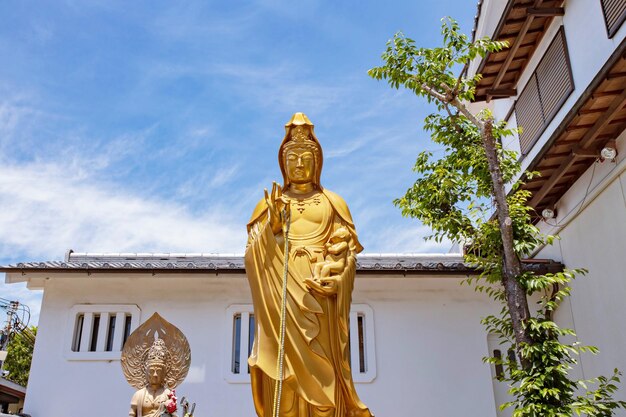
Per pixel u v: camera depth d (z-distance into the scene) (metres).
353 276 8.49
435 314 15.16
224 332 14.69
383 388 14.46
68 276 14.72
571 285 15.17
